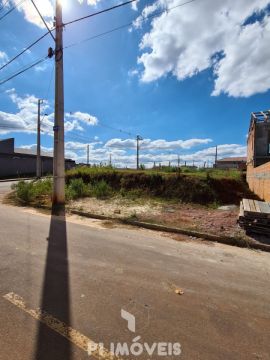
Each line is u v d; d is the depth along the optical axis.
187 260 4.46
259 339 2.42
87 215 8.07
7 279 3.47
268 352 2.25
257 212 5.85
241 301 3.12
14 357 2.08
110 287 3.34
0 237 5.42
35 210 8.97
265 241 5.45
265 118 15.36
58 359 2.08
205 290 3.37
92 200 10.81
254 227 5.87
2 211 8.70
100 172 15.66
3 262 4.05
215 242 5.64
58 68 9.17
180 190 11.79
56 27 9.07
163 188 12.40
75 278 3.57
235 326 2.61
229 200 11.02
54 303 2.91
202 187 11.45
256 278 3.80
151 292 3.25
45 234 5.77
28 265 3.96
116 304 2.94
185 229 6.29
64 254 4.50
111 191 13.02
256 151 15.16
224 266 4.24
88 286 3.35
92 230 6.30
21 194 11.17
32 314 2.68
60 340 2.31
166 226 6.56
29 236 5.56
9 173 37.84
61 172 9.40
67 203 9.98
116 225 6.96
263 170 9.86
